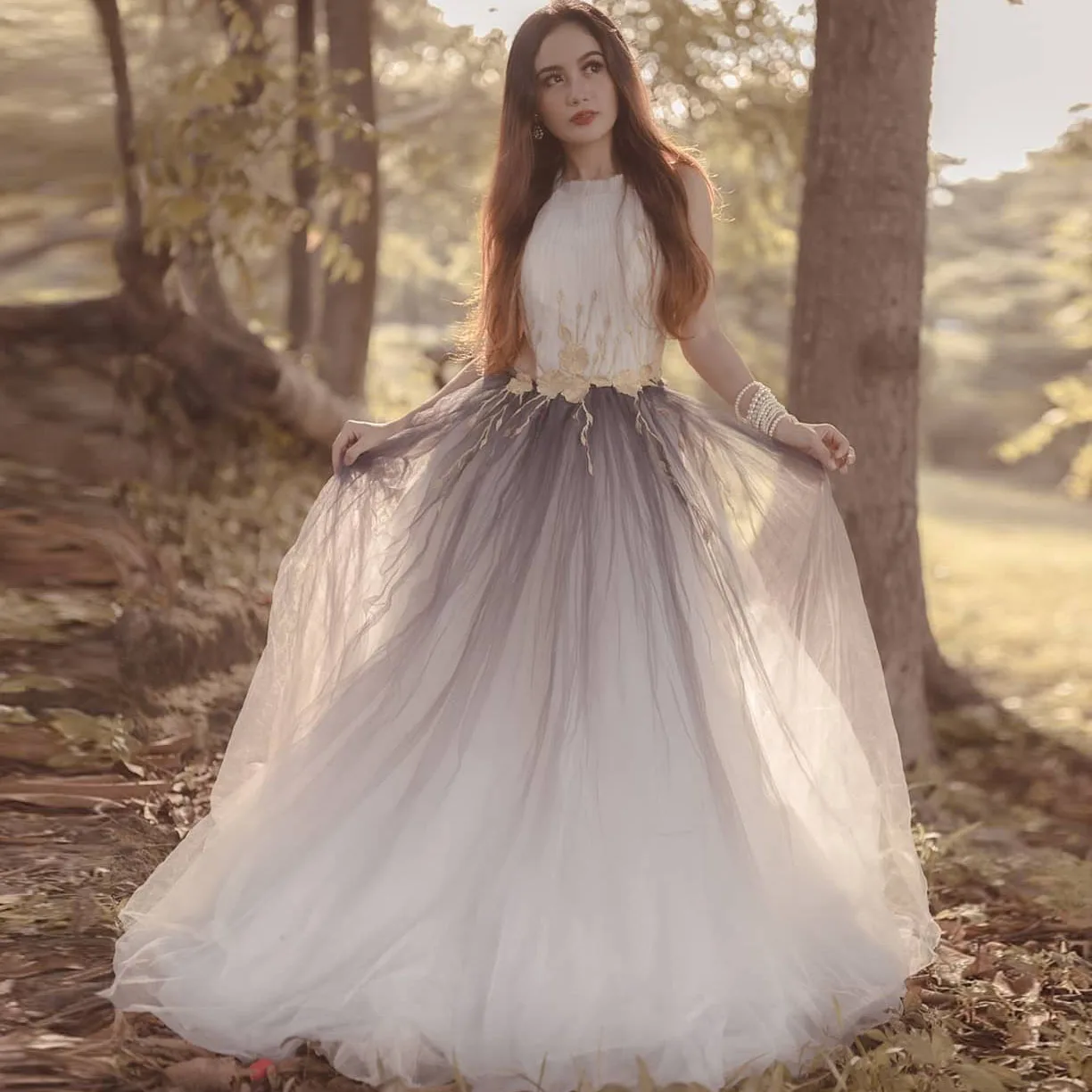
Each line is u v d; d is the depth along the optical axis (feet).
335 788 8.51
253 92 23.16
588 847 8.05
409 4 35.65
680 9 27.04
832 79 17.04
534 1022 7.70
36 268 42.91
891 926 9.18
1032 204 65.46
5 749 12.86
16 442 21.65
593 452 9.21
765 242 38.01
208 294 24.14
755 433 10.05
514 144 9.86
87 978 9.04
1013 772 21.15
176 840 11.68
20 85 31.27
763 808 8.59
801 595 10.01
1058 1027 9.48
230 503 22.29
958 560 54.60
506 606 8.78
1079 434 102.94
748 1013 7.90
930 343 110.01
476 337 10.44
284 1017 7.95
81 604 16.44
